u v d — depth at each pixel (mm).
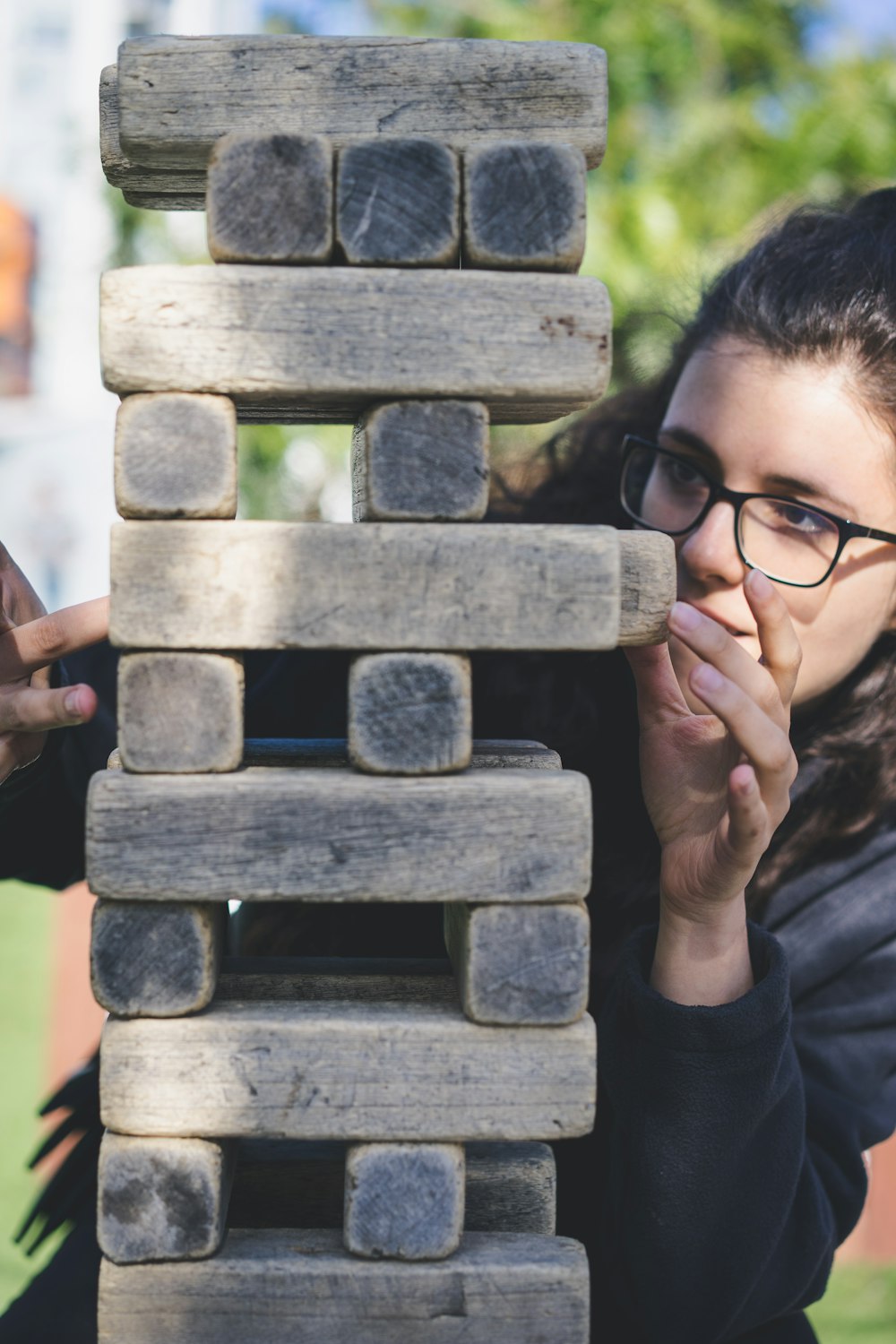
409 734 1015
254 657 1880
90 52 6887
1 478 7348
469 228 1016
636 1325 1317
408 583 1006
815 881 1562
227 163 1001
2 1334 1422
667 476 1598
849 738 1595
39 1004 4531
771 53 3982
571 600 1013
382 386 1002
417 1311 1017
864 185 2055
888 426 1479
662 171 3811
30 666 1253
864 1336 2775
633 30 3826
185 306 990
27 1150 3475
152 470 1001
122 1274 1011
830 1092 1443
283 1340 1012
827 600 1499
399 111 1037
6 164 6898
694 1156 1144
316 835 998
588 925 1019
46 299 6926
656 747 1199
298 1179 1164
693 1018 1115
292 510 3857
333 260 1039
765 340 1486
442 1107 1009
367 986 1115
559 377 1008
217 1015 1024
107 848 995
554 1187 1138
